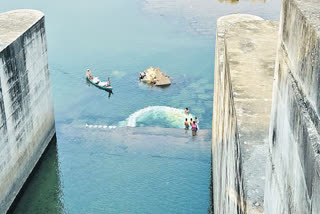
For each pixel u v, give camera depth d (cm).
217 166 1545
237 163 842
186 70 3462
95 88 3161
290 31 459
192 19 4631
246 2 5116
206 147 2303
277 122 512
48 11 4888
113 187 2022
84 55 3762
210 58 3678
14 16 2220
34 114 2139
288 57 465
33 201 1966
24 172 2027
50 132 2391
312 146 354
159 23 4553
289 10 468
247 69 1141
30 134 2091
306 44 392
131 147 2317
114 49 3888
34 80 2134
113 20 4675
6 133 1817
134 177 2081
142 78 3291
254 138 825
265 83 1048
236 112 916
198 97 3016
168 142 2353
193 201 1920
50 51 3844
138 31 4334
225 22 2166
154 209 1880
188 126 2505
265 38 1429
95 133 2484
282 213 463
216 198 1564
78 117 2738
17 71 1911
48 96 2355
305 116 382
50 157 2264
